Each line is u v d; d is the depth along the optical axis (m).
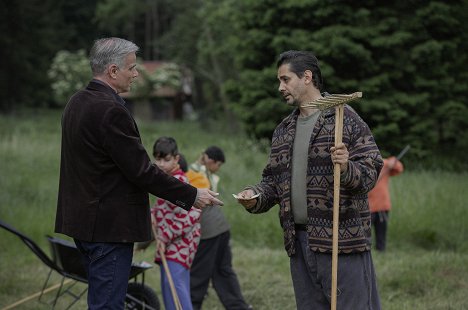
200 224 5.59
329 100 3.44
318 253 3.65
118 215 3.55
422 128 17.09
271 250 8.52
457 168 17.17
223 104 30.83
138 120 34.06
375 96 17.19
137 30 50.66
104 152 3.54
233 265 7.63
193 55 35.94
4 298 6.23
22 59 39.50
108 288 3.56
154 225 4.97
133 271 4.83
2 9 38.84
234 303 5.79
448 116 17.66
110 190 3.55
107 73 3.67
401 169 8.35
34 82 40.94
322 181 3.62
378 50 17.33
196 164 5.96
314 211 3.64
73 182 3.61
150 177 3.56
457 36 17.77
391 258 7.69
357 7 17.52
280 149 3.80
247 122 18.92
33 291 6.51
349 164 3.46
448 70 18.02
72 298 6.35
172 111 39.88
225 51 28.42
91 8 50.69
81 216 3.55
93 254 3.57
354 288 3.63
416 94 17.39
